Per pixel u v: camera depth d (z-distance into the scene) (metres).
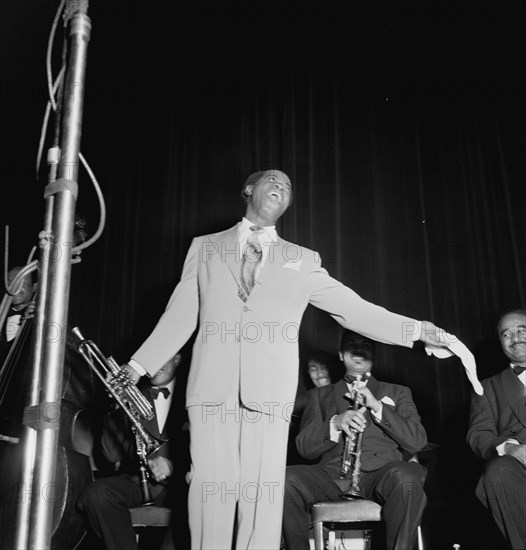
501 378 2.98
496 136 4.33
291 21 4.77
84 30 1.75
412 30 4.63
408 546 2.46
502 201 4.20
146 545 3.55
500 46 4.50
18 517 1.53
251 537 1.96
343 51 4.67
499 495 2.42
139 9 4.72
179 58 4.89
